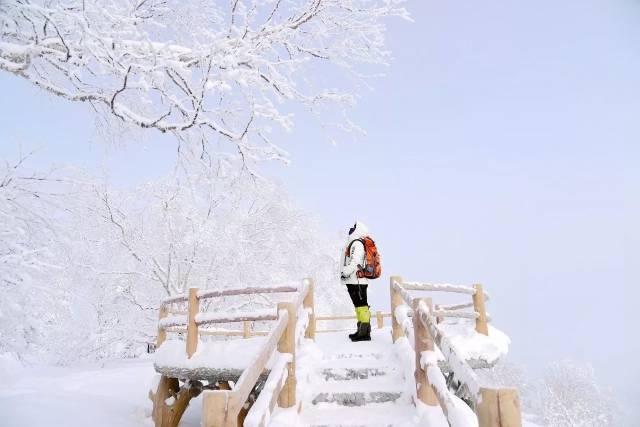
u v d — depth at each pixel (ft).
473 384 5.24
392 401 12.06
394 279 16.83
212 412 5.57
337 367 13.79
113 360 39.91
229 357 11.91
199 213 42.70
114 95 14.89
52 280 19.24
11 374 19.85
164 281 43.09
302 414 11.30
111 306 40.45
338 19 20.97
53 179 19.43
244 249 44.93
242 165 21.30
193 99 16.81
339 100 21.22
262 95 18.19
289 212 50.03
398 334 16.03
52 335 28.32
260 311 11.25
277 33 19.74
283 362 9.77
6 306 16.07
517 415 4.62
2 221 17.38
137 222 42.32
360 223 18.45
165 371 12.67
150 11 20.06
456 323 17.57
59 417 12.54
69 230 20.67
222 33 17.51
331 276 63.52
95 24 14.43
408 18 21.04
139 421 14.17
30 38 15.05
